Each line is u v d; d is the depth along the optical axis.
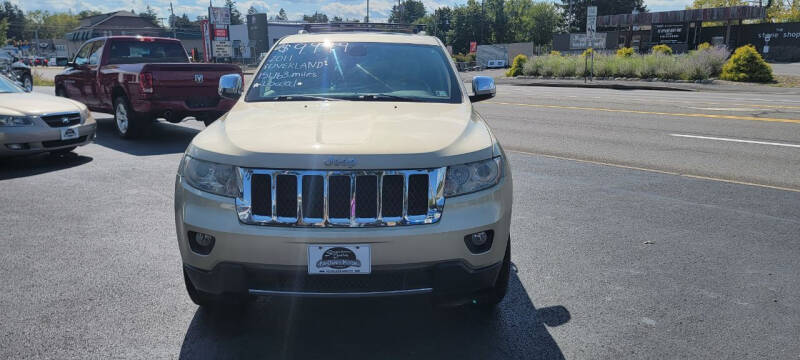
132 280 3.97
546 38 101.44
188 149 3.22
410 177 2.79
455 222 2.81
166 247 4.65
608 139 10.02
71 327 3.28
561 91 22.78
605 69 30.98
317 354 3.00
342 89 4.00
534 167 7.77
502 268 3.26
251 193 2.78
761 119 12.15
